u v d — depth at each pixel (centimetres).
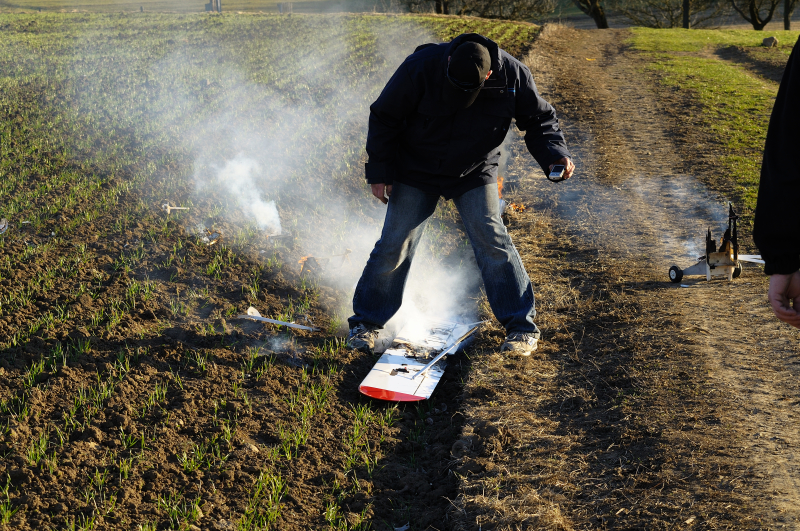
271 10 5112
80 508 304
